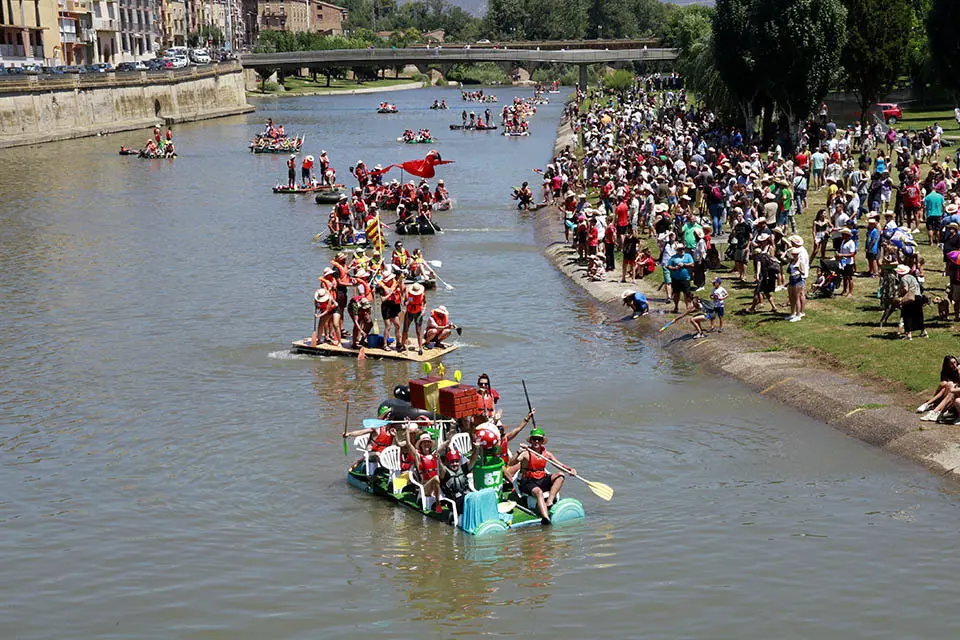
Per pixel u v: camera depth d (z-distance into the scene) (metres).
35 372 31.19
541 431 20.97
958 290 30.00
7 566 19.27
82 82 120.38
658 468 23.34
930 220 39.66
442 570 18.81
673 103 125.19
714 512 20.95
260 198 70.06
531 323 36.38
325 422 26.59
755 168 50.03
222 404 28.09
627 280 41.16
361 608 17.56
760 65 68.94
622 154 67.50
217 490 22.58
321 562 19.23
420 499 21.25
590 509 21.33
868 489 21.72
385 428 22.14
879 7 69.56
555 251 48.94
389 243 52.84
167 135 96.44
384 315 32.38
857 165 60.19
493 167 87.75
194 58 169.38
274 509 21.59
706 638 16.38
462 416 21.31
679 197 46.38
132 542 20.17
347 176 82.88
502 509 20.70
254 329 36.00
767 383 28.11
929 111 91.88
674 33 141.75
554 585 18.19
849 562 18.67
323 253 50.12
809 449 24.02
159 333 35.53
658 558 19.06
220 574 18.84
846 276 34.16
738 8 69.31
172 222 59.69
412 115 155.25
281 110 169.62
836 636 16.34
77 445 25.31
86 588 18.44
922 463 22.64
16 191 72.44
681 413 26.70
